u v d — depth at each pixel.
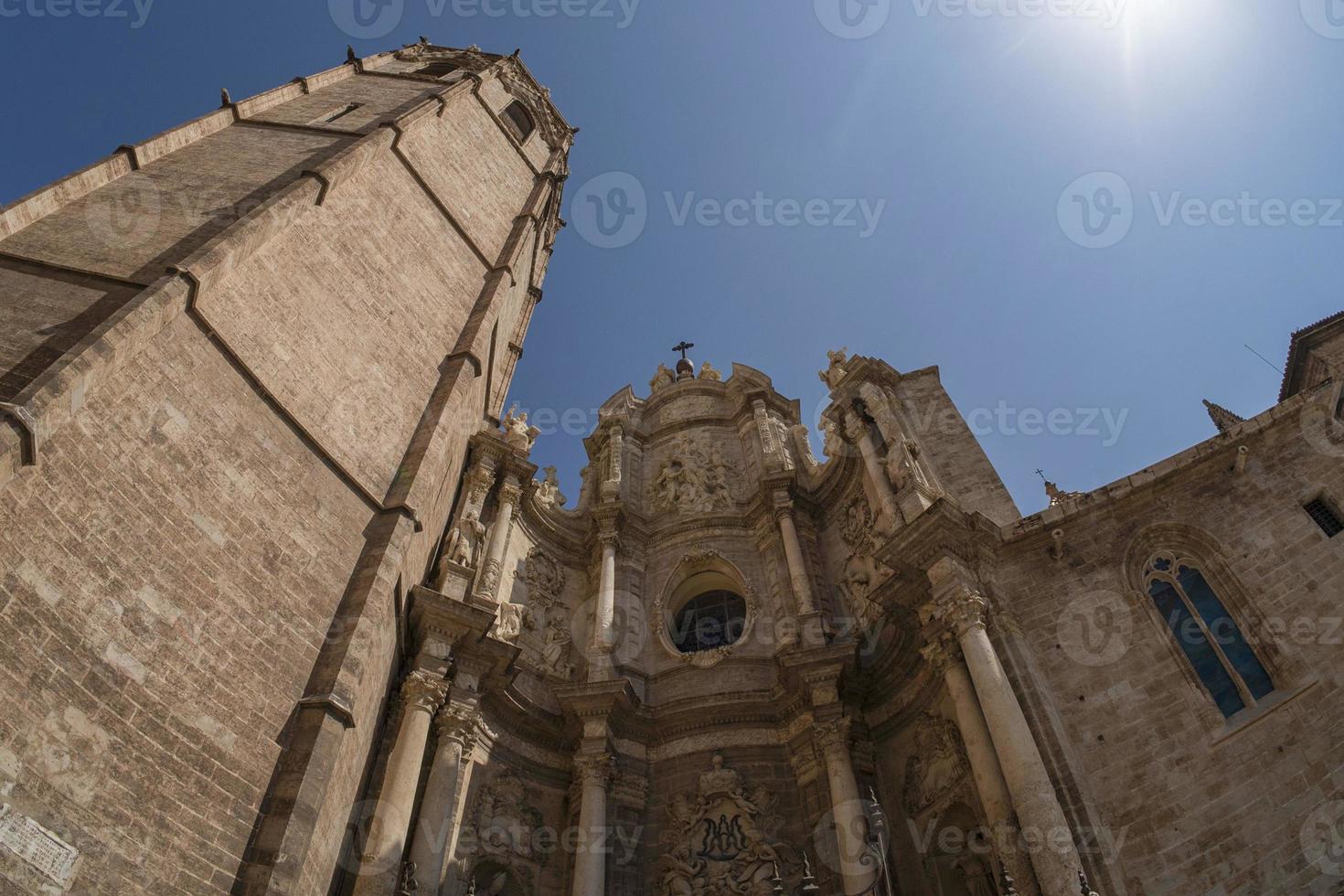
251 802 12.78
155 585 12.87
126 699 11.78
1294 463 17.50
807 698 20.86
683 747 21.42
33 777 10.34
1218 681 15.94
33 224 17.12
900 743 20.09
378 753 17.44
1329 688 14.49
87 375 12.52
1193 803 14.41
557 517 27.20
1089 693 16.41
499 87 37.47
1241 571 16.77
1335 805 13.33
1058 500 24.69
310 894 13.68
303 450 16.81
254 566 14.65
